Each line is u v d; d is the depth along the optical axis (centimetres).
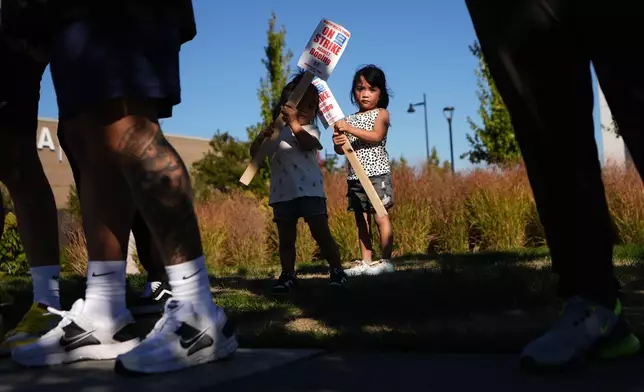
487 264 502
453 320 254
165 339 181
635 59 159
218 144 2097
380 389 156
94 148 197
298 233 865
